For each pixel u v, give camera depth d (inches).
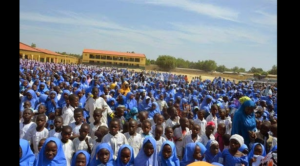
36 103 359.6
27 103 298.0
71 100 289.1
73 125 245.9
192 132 241.1
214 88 1045.8
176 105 410.0
